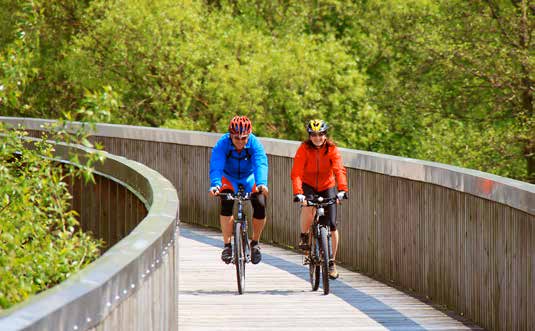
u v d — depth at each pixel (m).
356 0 80.19
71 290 8.17
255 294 22.53
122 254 10.11
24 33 17.47
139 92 75.50
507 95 65.88
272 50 69.50
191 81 72.00
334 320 19.67
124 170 22.48
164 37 70.38
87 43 71.44
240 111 69.56
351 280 24.39
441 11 70.19
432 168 21.42
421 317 19.97
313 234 22.75
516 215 17.17
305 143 22.20
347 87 73.75
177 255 13.91
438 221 21.25
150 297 10.98
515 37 64.94
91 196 25.73
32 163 17.83
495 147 61.88
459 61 66.50
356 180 25.92
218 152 22.41
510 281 17.42
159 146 37.34
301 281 24.34
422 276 22.22
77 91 78.31
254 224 22.73
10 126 17.38
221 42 71.69
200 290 23.06
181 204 36.22
